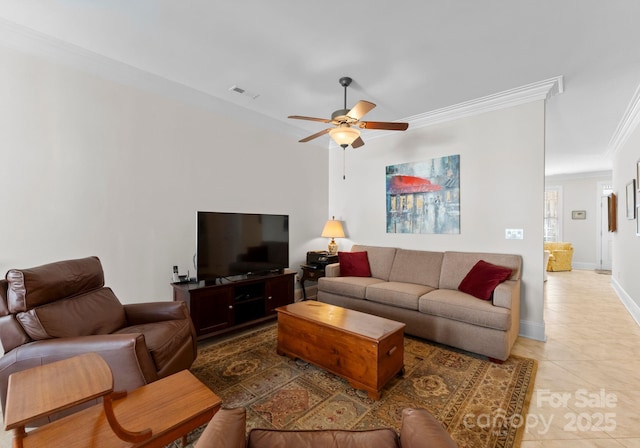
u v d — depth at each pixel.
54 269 1.94
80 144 2.56
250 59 2.62
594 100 3.38
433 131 3.83
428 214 3.87
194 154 3.32
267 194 4.09
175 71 2.85
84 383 1.12
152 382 1.67
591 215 7.79
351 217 4.74
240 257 3.32
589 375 2.33
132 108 2.86
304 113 3.84
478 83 2.98
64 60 2.47
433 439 0.92
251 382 2.22
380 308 3.30
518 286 2.97
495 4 1.91
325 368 2.29
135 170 2.88
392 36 2.26
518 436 1.67
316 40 2.33
